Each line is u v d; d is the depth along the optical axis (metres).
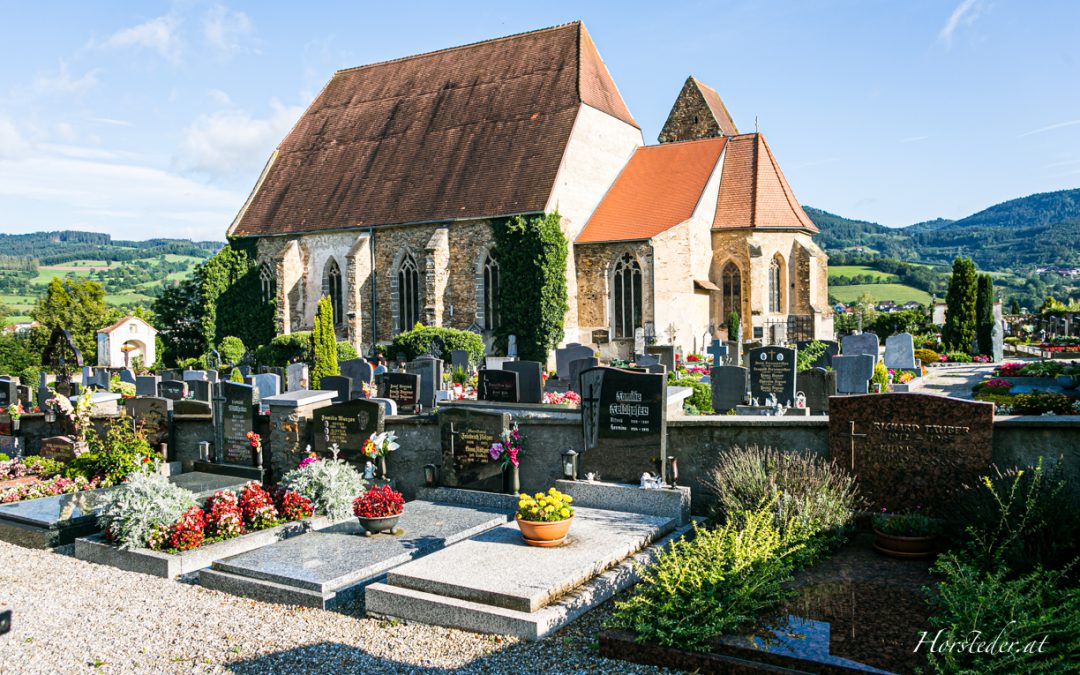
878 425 12.39
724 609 9.21
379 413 16.81
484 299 49.06
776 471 12.29
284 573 11.91
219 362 52.69
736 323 48.78
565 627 10.04
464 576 10.74
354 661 9.37
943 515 11.78
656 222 48.06
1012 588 8.76
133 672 9.28
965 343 52.84
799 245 50.88
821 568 11.00
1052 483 10.84
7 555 14.48
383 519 13.76
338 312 55.00
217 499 14.75
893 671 7.95
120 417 21.11
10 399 27.17
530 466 15.70
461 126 53.66
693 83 63.19
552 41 54.19
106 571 13.45
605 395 14.64
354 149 57.72
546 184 47.16
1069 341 55.88
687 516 13.62
